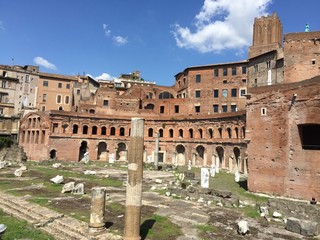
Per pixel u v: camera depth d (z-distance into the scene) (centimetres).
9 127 7744
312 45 5600
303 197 2647
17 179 3512
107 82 11362
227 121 6216
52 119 6800
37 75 9244
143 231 1703
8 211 2062
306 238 1694
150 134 7831
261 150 3066
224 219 2031
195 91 8219
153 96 9156
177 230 1747
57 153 6769
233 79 7688
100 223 1652
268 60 6525
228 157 6084
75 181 3528
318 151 2595
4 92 8425
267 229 1844
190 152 7088
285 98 2894
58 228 1722
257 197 2906
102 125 7512
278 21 7656
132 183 1521
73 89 9581
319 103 2612
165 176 4412
